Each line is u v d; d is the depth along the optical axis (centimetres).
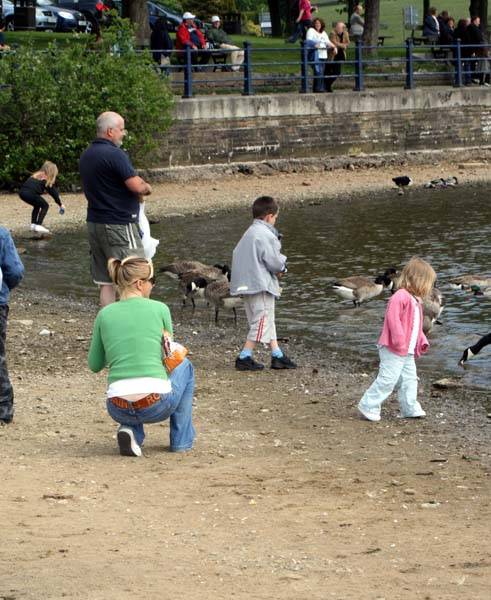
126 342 959
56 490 856
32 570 653
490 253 2403
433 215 3030
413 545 738
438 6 9200
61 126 3475
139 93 3512
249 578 645
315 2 9712
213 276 1914
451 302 1905
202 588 623
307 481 928
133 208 1332
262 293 1420
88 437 1068
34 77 3400
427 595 619
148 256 1380
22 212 3091
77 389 1296
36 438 1056
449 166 4169
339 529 779
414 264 1192
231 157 3878
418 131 4216
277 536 755
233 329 1742
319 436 1120
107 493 857
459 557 707
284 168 3947
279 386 1356
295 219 2992
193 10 6881
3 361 1107
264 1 9225
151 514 802
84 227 2869
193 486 892
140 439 1003
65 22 5397
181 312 1881
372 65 4984
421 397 1312
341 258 2380
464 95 4284
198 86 4281
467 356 1471
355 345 1617
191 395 1016
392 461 1021
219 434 1111
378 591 625
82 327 1719
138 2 4556
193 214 3111
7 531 739
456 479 956
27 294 2034
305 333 1702
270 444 1075
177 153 3775
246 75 3944
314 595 613
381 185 3691
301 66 4059
